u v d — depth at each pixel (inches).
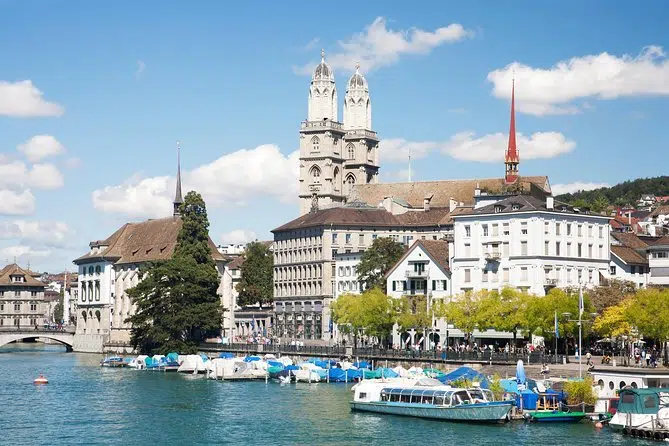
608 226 7258.9
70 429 4443.9
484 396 4579.2
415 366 6230.3
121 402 5408.5
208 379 6870.1
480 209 7155.5
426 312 6875.0
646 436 3966.5
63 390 6112.2
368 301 7076.8
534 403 4515.3
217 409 5064.0
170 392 5925.2
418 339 7362.2
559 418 4411.9
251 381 6668.3
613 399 4379.9
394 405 4766.2
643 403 4084.6
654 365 5388.8
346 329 7564.0
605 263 7199.8
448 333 7111.2
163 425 4530.0
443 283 7303.2
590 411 4493.1
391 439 4082.2
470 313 6348.4
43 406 5255.9
